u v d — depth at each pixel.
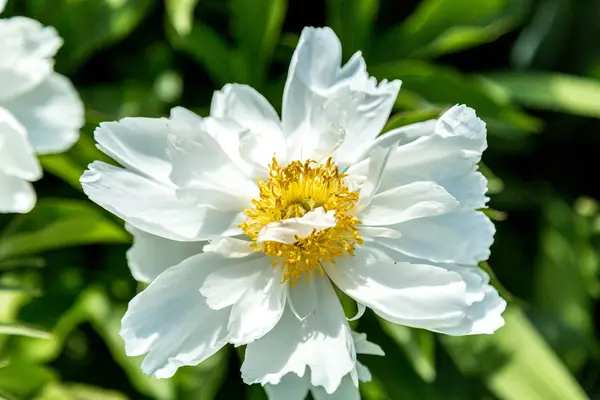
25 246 0.52
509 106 0.58
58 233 0.52
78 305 0.55
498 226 0.63
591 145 0.65
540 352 0.57
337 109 0.46
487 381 0.57
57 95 0.50
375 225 0.46
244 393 0.58
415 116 0.49
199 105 0.59
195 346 0.45
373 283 0.46
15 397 0.52
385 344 0.57
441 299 0.45
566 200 0.64
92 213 0.51
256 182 0.46
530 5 0.62
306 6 0.61
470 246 0.46
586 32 0.64
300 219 0.44
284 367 0.45
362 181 0.46
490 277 0.47
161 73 0.58
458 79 0.58
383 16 0.63
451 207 0.45
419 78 0.58
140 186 0.45
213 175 0.45
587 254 0.62
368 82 0.47
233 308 0.45
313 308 0.46
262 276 0.46
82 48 0.56
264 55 0.58
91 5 0.56
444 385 0.58
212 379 0.55
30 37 0.50
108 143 0.45
